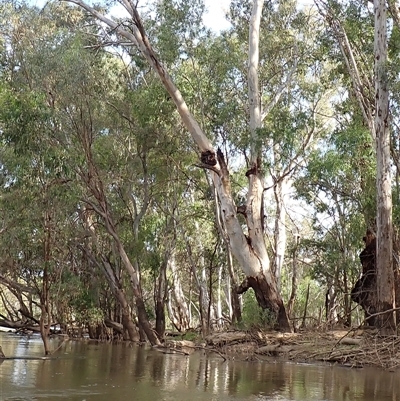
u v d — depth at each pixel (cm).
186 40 2542
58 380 1117
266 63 2797
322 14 2352
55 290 2198
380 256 1898
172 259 3744
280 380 1271
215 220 2877
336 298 3425
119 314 2900
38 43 2225
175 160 2777
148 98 2505
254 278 2256
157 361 1633
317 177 2519
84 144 2217
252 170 2356
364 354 1684
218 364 1623
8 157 1933
